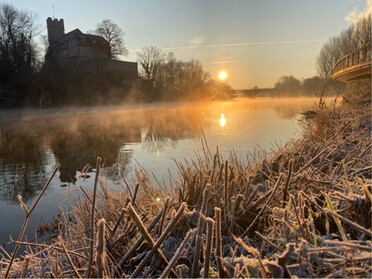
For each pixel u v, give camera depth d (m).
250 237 2.49
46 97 67.44
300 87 111.94
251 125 22.89
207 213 2.58
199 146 14.67
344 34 71.38
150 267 1.94
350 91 27.81
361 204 1.89
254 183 3.79
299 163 4.09
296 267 1.56
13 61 69.50
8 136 27.81
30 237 5.21
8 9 69.06
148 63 98.44
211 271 1.74
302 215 2.00
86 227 2.91
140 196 3.79
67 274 2.17
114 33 91.38
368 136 5.39
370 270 1.40
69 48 87.81
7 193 9.79
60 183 10.20
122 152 16.70
